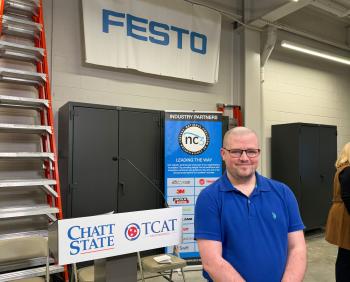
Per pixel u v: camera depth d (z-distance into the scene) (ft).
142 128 12.00
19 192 10.70
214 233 4.56
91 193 10.83
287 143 16.67
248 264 4.44
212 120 12.51
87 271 8.17
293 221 4.84
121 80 13.09
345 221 7.22
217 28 15.07
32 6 10.09
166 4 13.62
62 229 4.62
